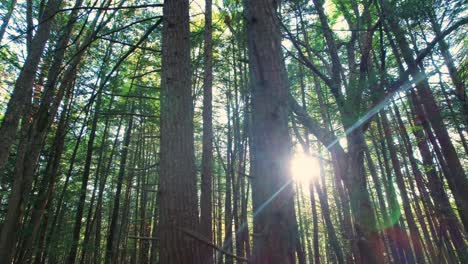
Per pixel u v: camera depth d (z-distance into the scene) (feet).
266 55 8.01
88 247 52.90
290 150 7.52
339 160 16.76
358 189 15.88
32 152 23.73
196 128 58.95
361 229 15.30
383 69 16.42
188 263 9.29
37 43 23.41
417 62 16.88
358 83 16.37
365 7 20.02
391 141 37.88
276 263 6.63
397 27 17.84
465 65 24.20
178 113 10.66
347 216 38.86
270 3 8.59
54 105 24.26
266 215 7.02
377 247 14.90
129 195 72.54
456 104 25.02
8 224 20.95
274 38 8.25
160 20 10.87
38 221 32.73
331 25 35.76
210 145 31.81
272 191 7.08
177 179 9.99
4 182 34.40
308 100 51.52
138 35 42.04
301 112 17.98
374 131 44.80
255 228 7.21
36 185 43.11
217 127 55.57
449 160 22.76
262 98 7.80
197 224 9.96
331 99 49.19
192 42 27.14
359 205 15.66
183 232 9.48
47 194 33.17
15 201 21.75
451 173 22.88
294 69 42.86
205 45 32.60
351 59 23.36
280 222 6.89
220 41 40.42
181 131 10.51
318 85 41.11
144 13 40.52
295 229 7.05
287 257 6.70
